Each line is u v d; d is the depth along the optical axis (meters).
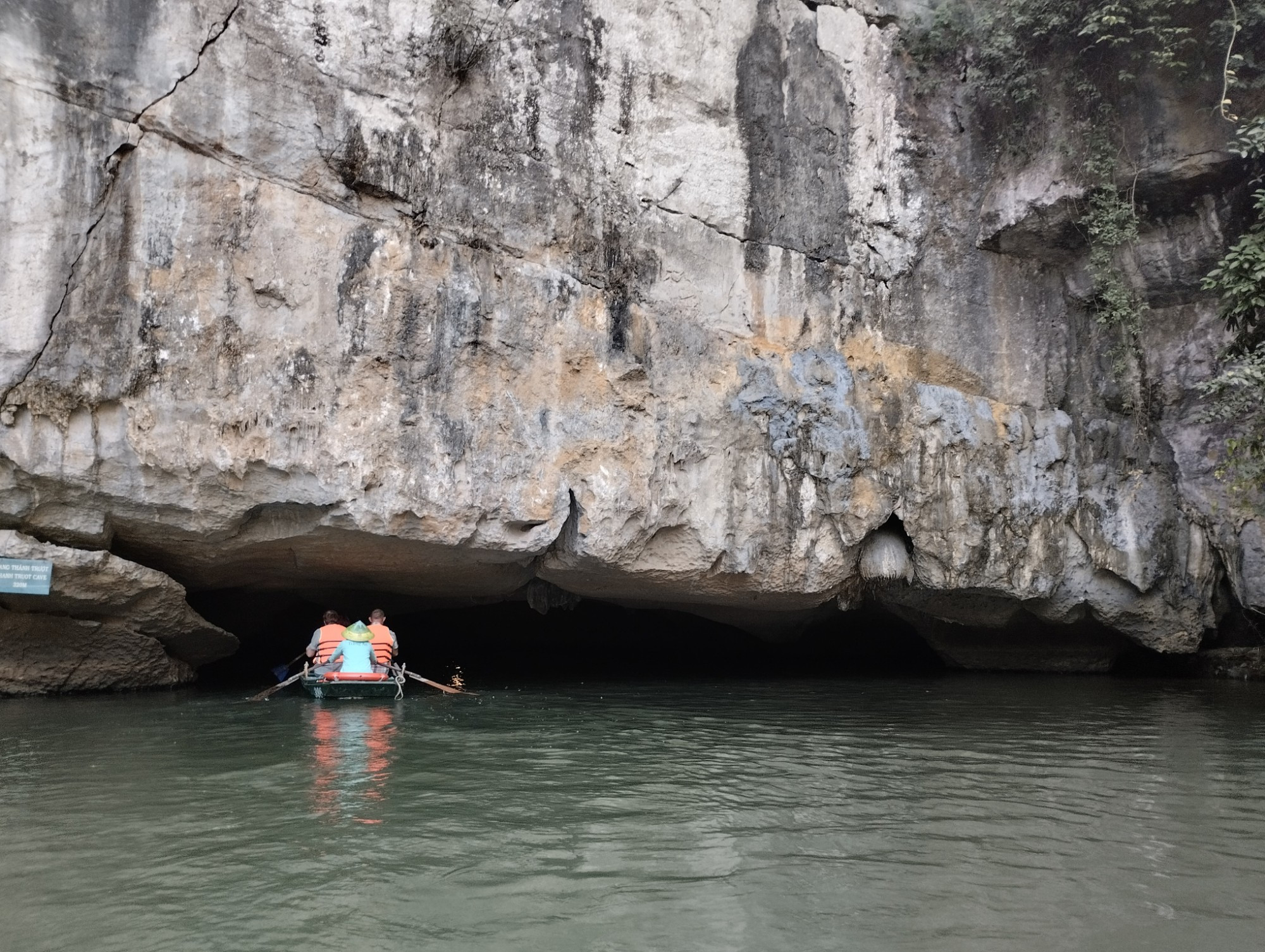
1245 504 10.77
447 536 9.09
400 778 6.21
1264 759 7.22
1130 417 11.77
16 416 7.96
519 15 9.78
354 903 4.09
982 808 5.73
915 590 11.70
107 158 8.24
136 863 4.51
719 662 15.64
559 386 9.59
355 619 13.02
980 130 11.63
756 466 10.35
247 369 8.52
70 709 8.55
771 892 4.30
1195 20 10.40
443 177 9.34
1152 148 10.79
